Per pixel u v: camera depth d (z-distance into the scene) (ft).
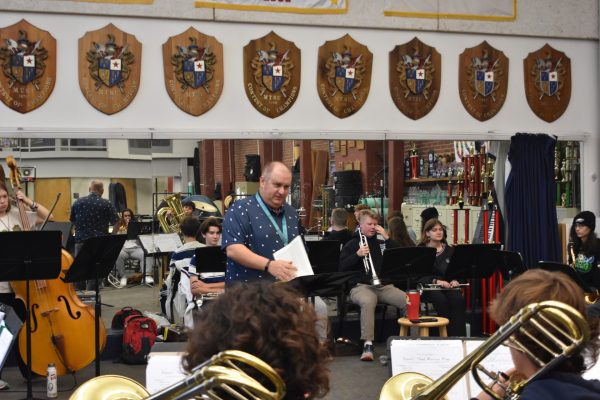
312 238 26.53
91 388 6.64
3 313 11.56
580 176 29.50
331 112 26.73
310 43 26.55
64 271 19.85
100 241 18.29
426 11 27.53
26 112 23.97
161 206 25.22
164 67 25.16
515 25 28.45
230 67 25.79
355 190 26.96
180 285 23.03
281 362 4.15
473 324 23.71
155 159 25.18
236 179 25.89
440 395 6.55
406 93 27.43
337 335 26.05
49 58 24.13
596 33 29.22
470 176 28.04
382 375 21.90
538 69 28.81
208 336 4.21
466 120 28.09
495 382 6.72
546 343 5.85
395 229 26.45
